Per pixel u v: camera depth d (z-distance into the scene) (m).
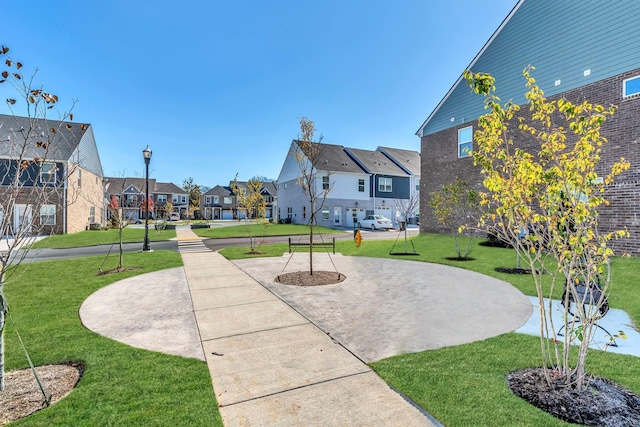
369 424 2.33
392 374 3.06
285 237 19.52
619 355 3.39
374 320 4.72
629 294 5.59
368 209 30.03
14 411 2.54
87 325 4.61
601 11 10.22
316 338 4.07
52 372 3.22
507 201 2.90
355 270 8.66
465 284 6.86
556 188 2.68
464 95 15.62
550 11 11.70
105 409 2.53
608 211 9.73
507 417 2.35
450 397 2.64
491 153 3.28
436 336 4.06
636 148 9.24
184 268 9.23
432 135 17.48
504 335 4.05
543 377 2.94
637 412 2.39
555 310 5.05
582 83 10.72
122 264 9.71
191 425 2.34
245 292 6.48
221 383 2.96
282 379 3.03
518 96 12.91
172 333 4.31
